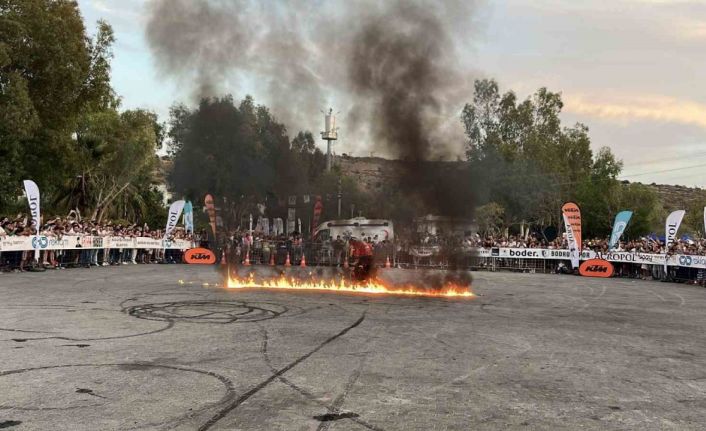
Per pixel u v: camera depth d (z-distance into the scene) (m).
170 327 8.38
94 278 16.83
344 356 6.68
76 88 24.14
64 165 26.06
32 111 21.89
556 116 54.12
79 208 36.28
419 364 6.38
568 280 22.09
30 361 6.04
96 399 4.75
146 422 4.21
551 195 50.44
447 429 4.23
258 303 11.52
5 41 21.14
